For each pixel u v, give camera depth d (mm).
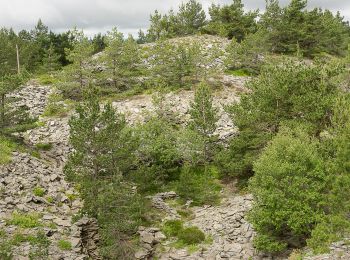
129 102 51406
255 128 35812
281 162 26219
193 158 38531
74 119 29641
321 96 32656
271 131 35250
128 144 30547
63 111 49219
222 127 45719
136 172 33344
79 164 29156
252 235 28984
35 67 74688
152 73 57344
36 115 48000
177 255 27984
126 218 27266
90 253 27734
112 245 26266
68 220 29109
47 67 68812
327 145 26734
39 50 78812
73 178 28734
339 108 26438
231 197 35219
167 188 37625
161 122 40781
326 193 25469
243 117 35906
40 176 33562
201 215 33094
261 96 35344
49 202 30938
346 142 21562
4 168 32375
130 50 56000
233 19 79312
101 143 29203
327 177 23266
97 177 29531
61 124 45906
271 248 25266
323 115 32219
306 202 24969
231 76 59844
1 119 36500
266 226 26469
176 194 36469
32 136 42344
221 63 63906
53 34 83000
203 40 74000
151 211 33500
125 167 30656
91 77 53250
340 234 23141
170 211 34000
